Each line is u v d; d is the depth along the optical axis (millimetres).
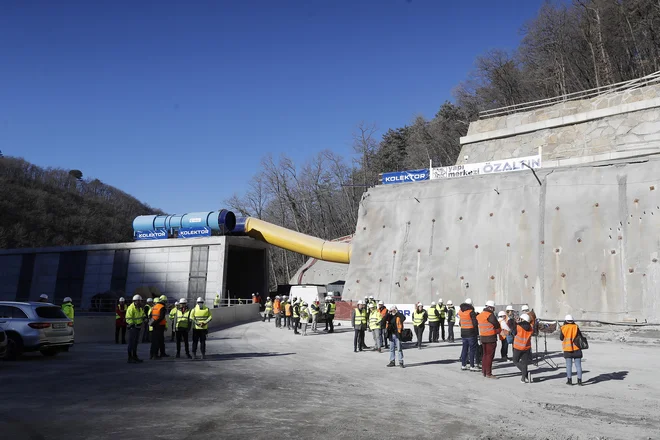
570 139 32688
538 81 61469
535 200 28547
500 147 36062
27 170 163000
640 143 29391
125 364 14445
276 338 24141
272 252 85250
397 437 6750
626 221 25312
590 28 54969
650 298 23562
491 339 12430
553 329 21891
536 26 64812
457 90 79812
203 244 44500
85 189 182625
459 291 29609
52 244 133500
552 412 8562
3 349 14000
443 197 32438
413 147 82000
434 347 19719
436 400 9516
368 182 84500
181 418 7637
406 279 31969
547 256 27141
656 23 48562
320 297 40781
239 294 51719
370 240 34594
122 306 21953
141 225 47812
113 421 7391
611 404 9281
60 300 50031
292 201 81562
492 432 7125
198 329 15836
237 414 7980
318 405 8828
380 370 13656
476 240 30000
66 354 17156
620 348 18641
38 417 7590
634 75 50656
